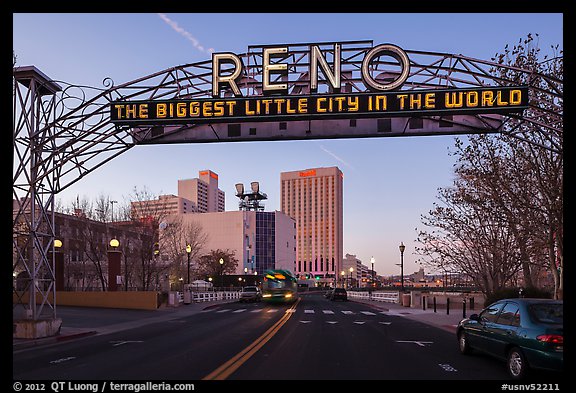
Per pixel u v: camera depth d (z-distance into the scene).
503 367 10.98
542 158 19.11
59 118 17.33
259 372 10.15
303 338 16.30
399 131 17.31
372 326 21.30
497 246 24.72
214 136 18.08
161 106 16.53
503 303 10.97
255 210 154.12
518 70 15.88
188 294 40.31
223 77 16.67
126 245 49.09
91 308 33.34
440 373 10.22
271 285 44.91
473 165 22.25
